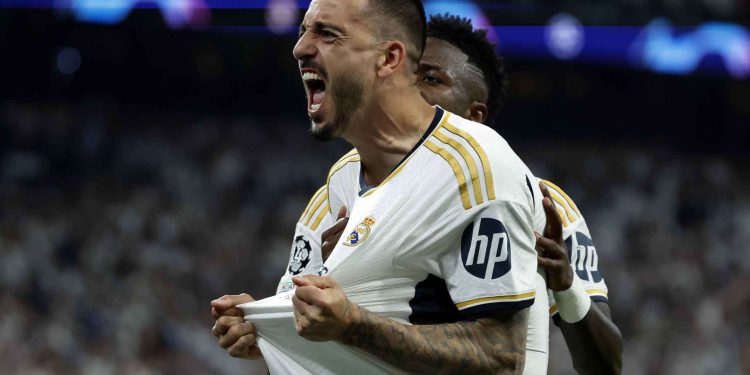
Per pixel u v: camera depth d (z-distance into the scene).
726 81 24.75
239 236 17.03
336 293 2.44
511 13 18.45
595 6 19.27
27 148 19.44
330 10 2.71
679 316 17.19
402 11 2.77
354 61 2.70
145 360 13.34
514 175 2.69
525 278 2.64
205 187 18.77
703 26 20.42
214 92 22.72
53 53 21.45
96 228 16.12
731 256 19.45
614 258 18.58
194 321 14.37
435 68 3.67
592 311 3.21
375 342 2.50
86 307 13.83
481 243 2.62
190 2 18.75
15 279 14.05
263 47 22.53
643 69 22.33
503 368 2.61
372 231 2.67
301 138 21.33
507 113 24.05
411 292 2.69
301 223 3.11
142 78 22.14
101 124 20.39
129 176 19.38
